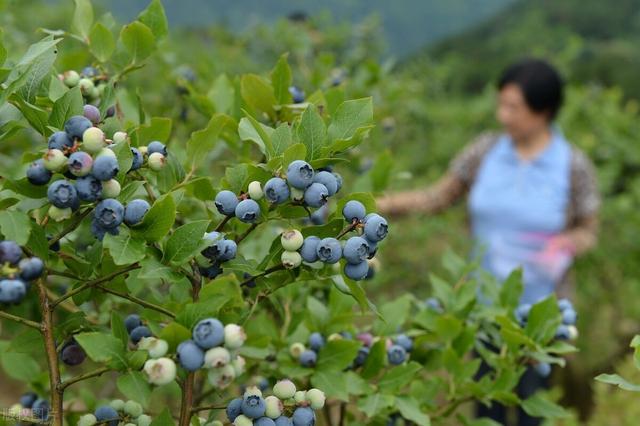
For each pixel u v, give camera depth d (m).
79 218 1.36
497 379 2.06
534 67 4.07
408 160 7.28
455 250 6.38
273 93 1.91
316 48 5.40
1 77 1.36
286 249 1.40
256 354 1.78
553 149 4.15
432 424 2.22
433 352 2.19
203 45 5.64
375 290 5.12
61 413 1.39
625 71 15.12
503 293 2.26
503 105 4.17
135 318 1.65
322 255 1.35
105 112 1.58
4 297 1.24
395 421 2.23
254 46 5.26
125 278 1.56
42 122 1.42
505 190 4.13
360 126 1.47
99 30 1.91
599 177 7.00
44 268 1.35
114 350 1.30
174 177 1.67
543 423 3.34
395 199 4.48
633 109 8.07
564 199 4.12
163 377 1.22
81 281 1.48
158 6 1.95
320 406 1.46
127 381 1.29
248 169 1.41
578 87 8.45
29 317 2.04
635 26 23.22
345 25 5.48
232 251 1.42
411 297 2.24
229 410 1.40
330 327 1.98
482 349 2.21
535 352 2.04
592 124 8.05
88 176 1.26
